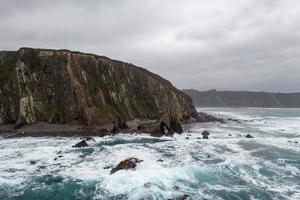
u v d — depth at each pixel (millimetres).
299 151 31938
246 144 36094
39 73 54469
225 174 22500
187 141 37562
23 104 49562
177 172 21906
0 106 50031
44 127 47469
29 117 49156
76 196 17672
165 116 45062
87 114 51281
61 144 34219
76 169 23078
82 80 56375
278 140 39656
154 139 39125
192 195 17922
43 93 52906
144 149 31359
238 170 23703
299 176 22547
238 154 29812
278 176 22438
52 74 55094
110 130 46812
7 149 30672
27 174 21766
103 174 21594
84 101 52844
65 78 55062
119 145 33625
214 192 18609
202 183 20219
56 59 57031
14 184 19625
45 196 17688
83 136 41031
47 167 23672
